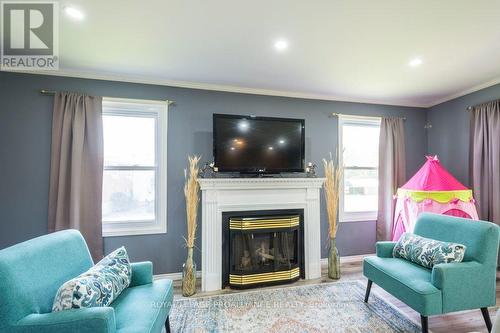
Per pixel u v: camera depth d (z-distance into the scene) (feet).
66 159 8.95
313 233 10.23
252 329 6.63
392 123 12.42
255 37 7.00
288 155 10.32
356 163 12.57
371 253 12.35
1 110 8.74
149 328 4.49
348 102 12.28
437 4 5.62
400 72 9.34
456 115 11.84
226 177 10.09
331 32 6.75
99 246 9.17
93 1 5.52
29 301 4.25
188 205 9.09
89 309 4.15
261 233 9.63
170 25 6.44
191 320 7.06
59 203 8.79
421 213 8.55
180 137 10.30
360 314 7.31
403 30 6.67
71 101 9.09
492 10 5.83
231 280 9.18
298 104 11.62
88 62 8.49
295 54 7.98
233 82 10.29
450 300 5.95
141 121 10.21
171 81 10.14
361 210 12.45
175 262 10.09
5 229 8.68
